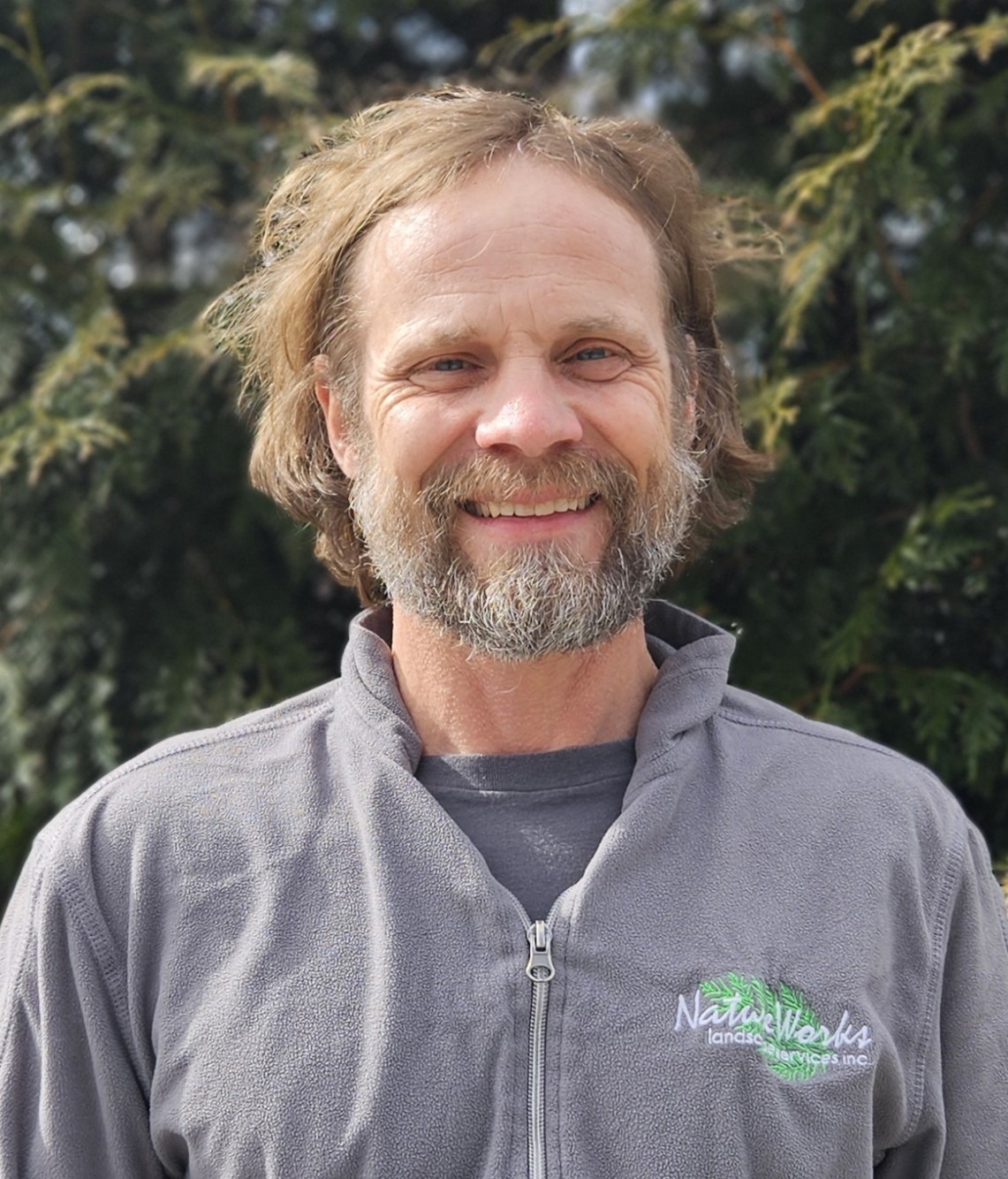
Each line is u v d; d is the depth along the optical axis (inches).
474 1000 46.5
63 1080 49.4
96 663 94.9
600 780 52.0
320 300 57.8
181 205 91.4
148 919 49.8
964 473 83.7
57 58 98.7
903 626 83.8
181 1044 47.9
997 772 79.8
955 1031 51.4
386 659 54.4
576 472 49.1
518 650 49.5
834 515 85.8
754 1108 45.9
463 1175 45.1
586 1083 45.7
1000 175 86.7
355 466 55.2
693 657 54.3
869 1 80.4
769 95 93.3
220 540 94.7
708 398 62.5
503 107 52.7
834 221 78.5
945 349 82.1
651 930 47.8
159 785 52.3
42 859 51.9
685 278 58.9
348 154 57.8
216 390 90.7
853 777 52.6
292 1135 45.6
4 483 90.4
